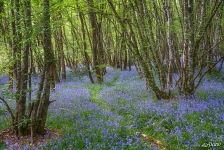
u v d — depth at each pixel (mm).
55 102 19766
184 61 19219
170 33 22141
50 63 12680
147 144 11750
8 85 13516
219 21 28953
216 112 14922
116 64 51719
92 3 19609
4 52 16062
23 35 12156
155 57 20938
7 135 12773
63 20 13742
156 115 15648
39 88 12766
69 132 13031
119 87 27562
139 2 21422
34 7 12742
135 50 19391
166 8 22547
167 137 12492
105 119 15570
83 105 19047
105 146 11188
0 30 18797
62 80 36750
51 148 11117
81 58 44500
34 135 12773
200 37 18609
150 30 21781
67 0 16734
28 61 12781
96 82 33438
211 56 29375
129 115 16531
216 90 21453
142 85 27344
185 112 15312
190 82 19203
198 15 20656
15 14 12734
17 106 12711
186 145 11422
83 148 11211
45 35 12391
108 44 52344
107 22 48438
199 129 12812
